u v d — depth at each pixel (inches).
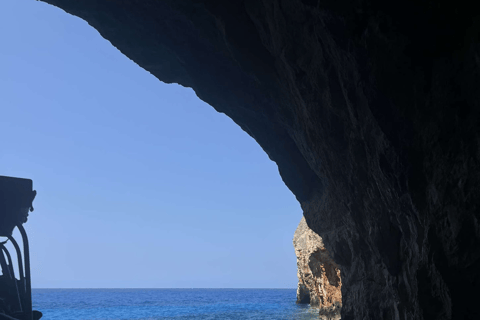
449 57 255.9
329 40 341.1
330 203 674.2
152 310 2544.3
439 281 260.4
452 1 246.8
